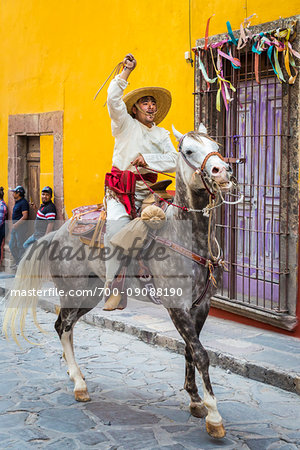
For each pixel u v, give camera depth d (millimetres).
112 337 6684
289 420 4328
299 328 6078
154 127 4562
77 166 9484
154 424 4254
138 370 5504
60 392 4895
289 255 6121
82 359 5848
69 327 4957
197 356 3943
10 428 4145
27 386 5023
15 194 10719
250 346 5793
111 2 8547
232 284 6848
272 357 5438
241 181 6879
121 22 8367
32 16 10477
